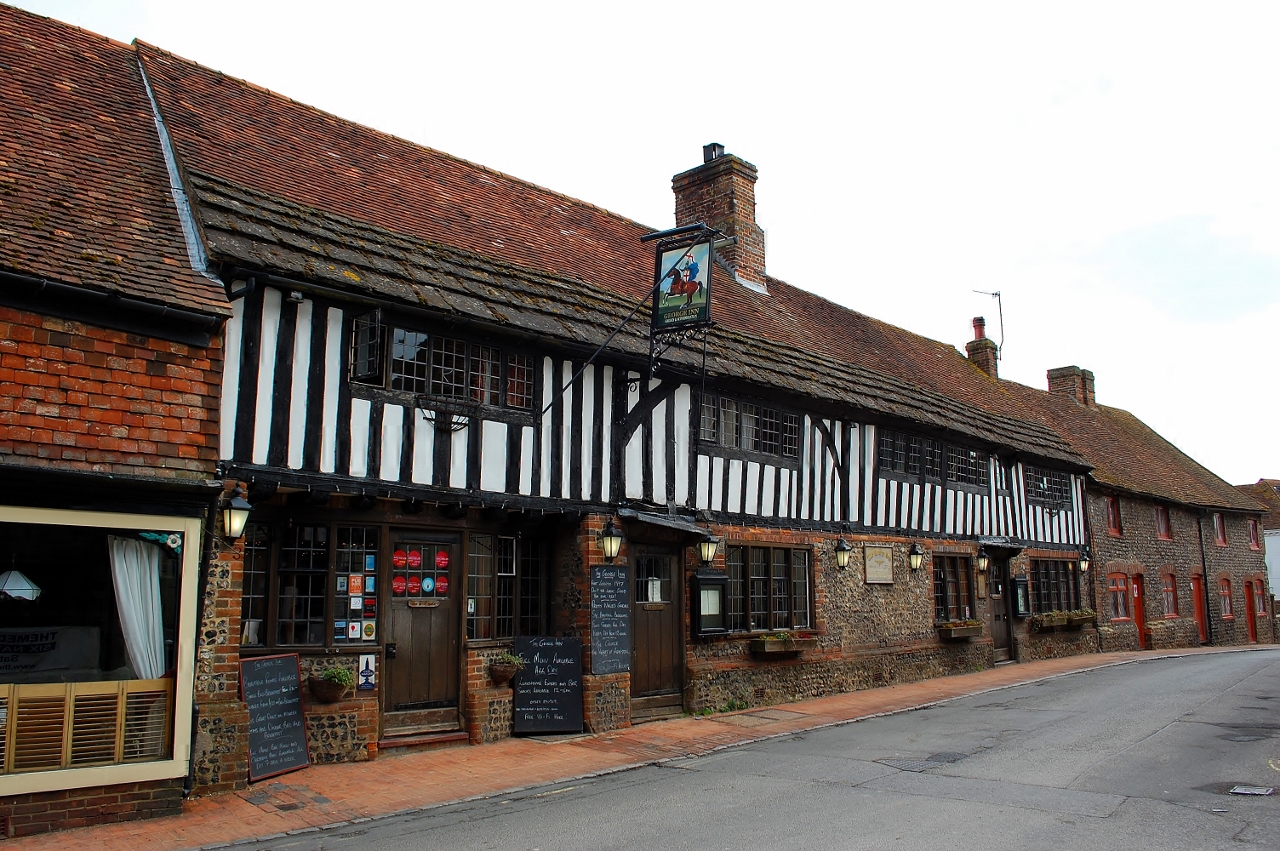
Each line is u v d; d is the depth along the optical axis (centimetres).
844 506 1374
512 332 909
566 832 600
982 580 1702
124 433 635
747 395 1225
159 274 675
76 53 971
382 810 664
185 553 657
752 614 1205
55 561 615
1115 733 923
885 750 874
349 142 1153
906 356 1903
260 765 732
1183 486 2656
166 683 646
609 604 1002
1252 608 2902
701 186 1666
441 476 862
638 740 941
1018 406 2197
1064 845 543
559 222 1324
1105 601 2162
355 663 827
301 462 768
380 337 812
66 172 752
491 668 931
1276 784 693
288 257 773
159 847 569
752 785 735
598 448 1013
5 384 591
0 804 579
